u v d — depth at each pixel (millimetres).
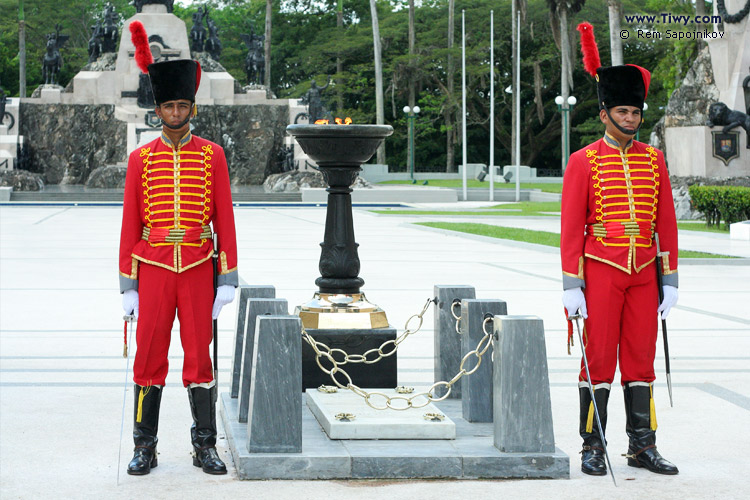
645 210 5734
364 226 32906
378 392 6391
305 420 6543
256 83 62250
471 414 6547
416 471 5551
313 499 5141
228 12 86625
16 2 81688
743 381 8359
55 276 16531
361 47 75500
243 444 5805
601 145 5840
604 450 5625
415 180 66062
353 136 6988
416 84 76938
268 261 19250
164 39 57281
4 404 7328
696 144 34000
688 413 7215
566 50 53531
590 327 5750
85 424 6770
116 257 20219
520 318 5680
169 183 5758
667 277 5805
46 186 56625
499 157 83375
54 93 58531
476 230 28781
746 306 13336
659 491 5348
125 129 57594
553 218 38469
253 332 6535
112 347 9789
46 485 5398
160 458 6031
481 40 74062
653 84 72562
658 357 9477
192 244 5770
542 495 5250
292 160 58656
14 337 10352
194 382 5797
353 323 7188
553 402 7543
